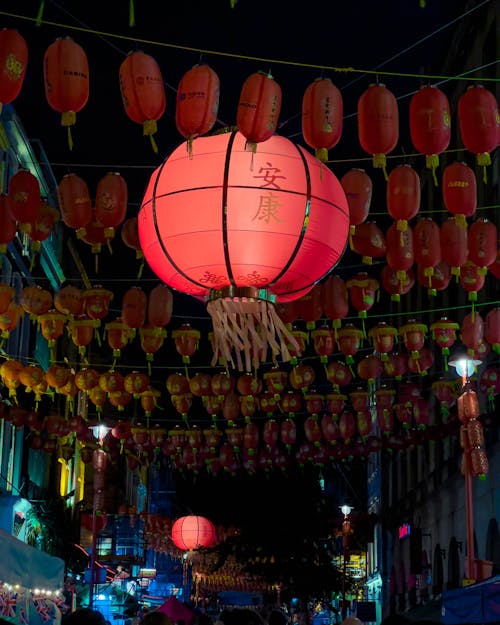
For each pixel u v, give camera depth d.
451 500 33.59
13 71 8.37
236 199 8.95
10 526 29.48
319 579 44.03
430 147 9.70
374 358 19.20
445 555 34.91
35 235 12.41
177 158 9.27
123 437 25.50
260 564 44.12
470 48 30.75
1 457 30.44
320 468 43.81
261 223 8.97
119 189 11.46
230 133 9.23
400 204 10.62
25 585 12.12
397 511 48.69
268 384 20.27
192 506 44.31
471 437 20.23
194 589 55.06
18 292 32.06
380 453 55.03
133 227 13.21
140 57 8.95
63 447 30.11
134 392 19.62
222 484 43.81
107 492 52.62
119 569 47.62
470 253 12.31
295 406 22.19
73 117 8.90
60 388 19.92
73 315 16.41
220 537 44.22
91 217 11.91
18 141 31.08
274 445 26.81
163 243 9.27
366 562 61.34
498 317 16.09
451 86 33.78
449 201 10.82
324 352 17.27
